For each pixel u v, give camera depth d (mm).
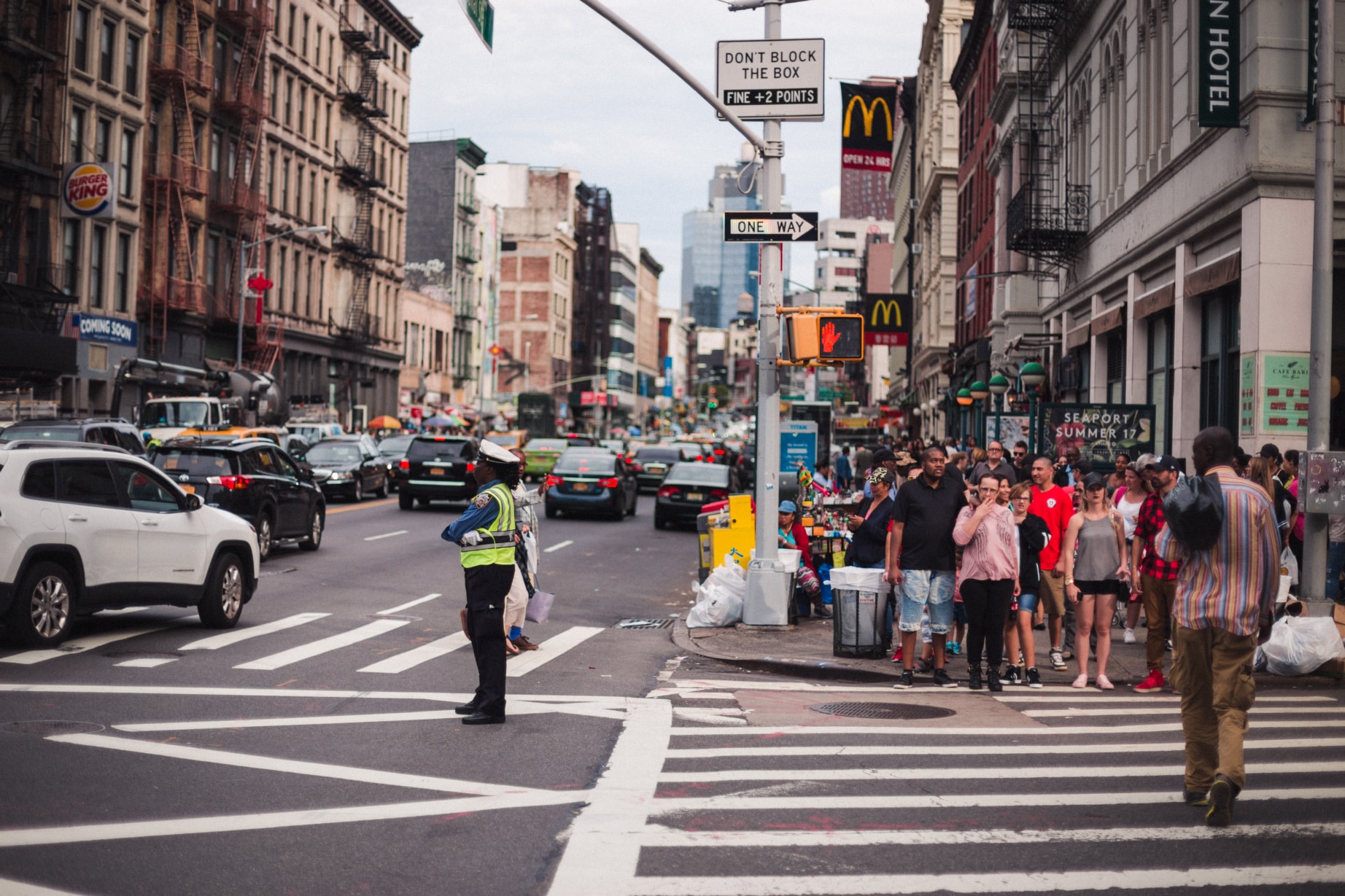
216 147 53500
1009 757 8633
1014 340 36094
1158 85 23406
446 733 9094
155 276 48031
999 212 40438
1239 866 6094
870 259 116562
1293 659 12477
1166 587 11898
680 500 32500
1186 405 21391
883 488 14422
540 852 6262
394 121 75812
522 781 7727
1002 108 39094
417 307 82500
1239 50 17641
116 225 44688
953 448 32812
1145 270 24281
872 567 14375
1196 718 7332
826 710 10492
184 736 8727
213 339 53500
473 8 11297
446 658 12750
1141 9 24125
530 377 125000
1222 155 19016
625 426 162625
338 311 68625
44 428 21672
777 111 15031
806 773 8055
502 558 9633
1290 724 10055
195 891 5590
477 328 98312
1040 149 35094
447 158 90625
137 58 46094
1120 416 21031
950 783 7812
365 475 38188
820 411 49812
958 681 12219
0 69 38281
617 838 6488
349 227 70000
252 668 11695
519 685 11469
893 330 50469
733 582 15664
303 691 10641
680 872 5945
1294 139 17328
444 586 19016
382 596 17750
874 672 12445
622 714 10078
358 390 71938
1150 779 7957
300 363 63562
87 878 5715
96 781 7453
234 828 6562
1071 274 30891
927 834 6633
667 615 17438
